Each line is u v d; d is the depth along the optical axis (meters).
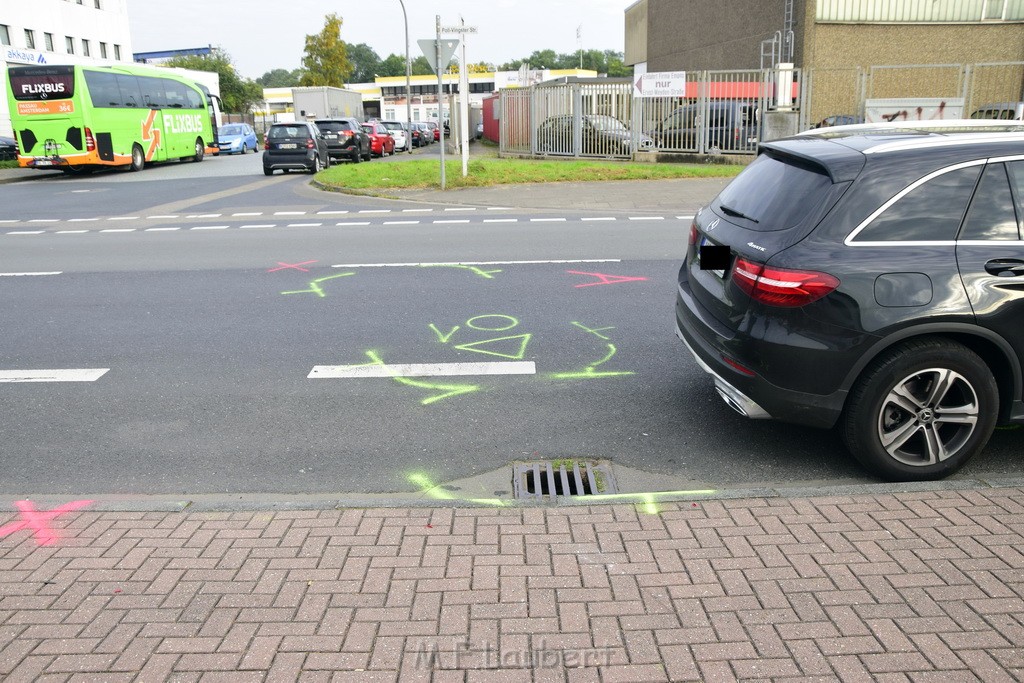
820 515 3.65
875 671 2.64
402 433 4.88
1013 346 3.94
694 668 2.67
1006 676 2.61
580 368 5.97
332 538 3.51
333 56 61.91
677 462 4.46
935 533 3.47
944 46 25.55
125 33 57.19
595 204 15.89
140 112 31.72
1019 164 4.02
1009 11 25.27
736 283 4.23
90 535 3.58
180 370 6.09
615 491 4.13
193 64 81.19
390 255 10.54
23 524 3.70
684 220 13.56
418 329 7.04
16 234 13.59
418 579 3.19
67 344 6.80
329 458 4.56
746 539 3.46
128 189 22.92
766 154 4.82
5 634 2.89
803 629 2.86
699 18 32.19
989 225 3.96
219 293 8.58
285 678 2.64
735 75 21.64
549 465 4.45
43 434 4.93
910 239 3.93
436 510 3.76
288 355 6.40
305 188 20.95
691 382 5.67
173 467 4.46
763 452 4.57
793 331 3.94
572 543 3.45
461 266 9.70
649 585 3.13
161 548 3.45
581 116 24.44
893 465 4.07
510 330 6.96
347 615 2.96
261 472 4.39
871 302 3.85
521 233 12.23
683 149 22.73
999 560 3.26
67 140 28.22
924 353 3.89
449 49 17.92
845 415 4.06
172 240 12.42
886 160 4.02
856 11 25.03
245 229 13.46
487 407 5.26
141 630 2.90
